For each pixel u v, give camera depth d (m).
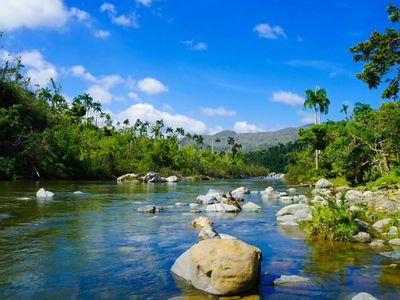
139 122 109.69
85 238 11.18
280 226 13.75
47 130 56.06
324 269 8.01
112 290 6.73
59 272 7.76
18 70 56.94
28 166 51.56
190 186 46.66
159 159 90.69
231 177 112.69
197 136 136.38
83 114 101.38
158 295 6.50
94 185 43.12
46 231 12.21
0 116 48.97
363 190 31.28
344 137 39.62
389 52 20.31
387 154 36.44
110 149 78.88
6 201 21.17
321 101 64.25
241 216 16.56
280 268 8.12
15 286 6.88
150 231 12.45
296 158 76.56
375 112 37.53
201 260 6.97
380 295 6.43
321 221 11.68
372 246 10.24
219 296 6.47
